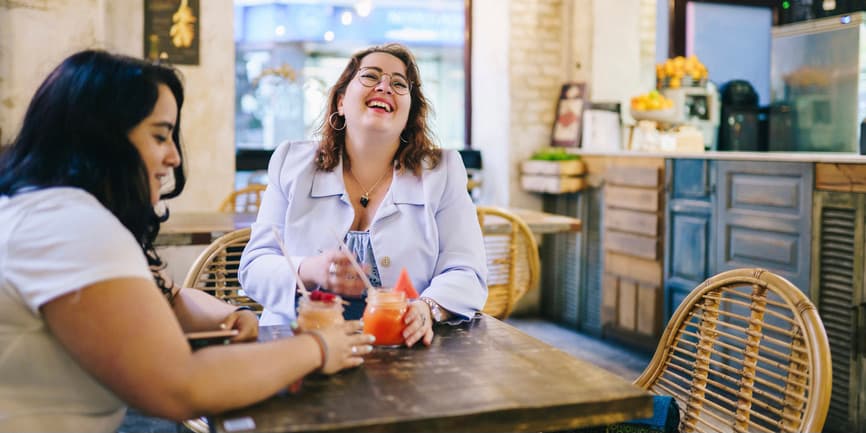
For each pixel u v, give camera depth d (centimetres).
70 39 392
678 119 504
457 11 569
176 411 109
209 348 117
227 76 456
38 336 115
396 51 200
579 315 508
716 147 542
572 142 512
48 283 109
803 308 149
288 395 122
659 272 432
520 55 523
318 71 554
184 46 445
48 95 124
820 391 139
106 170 123
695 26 562
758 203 362
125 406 131
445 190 198
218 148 458
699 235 402
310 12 546
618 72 520
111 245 112
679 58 514
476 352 150
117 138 123
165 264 150
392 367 138
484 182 554
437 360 143
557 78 534
